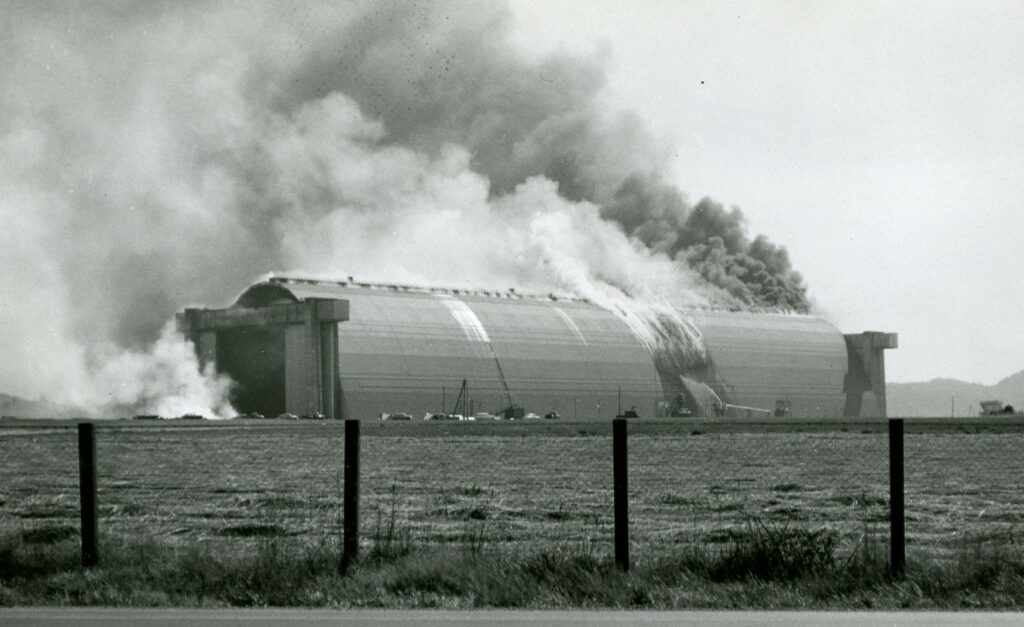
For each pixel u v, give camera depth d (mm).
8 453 123500
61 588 31125
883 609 29109
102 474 88375
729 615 27484
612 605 29609
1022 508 60250
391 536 34969
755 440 157625
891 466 32781
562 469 95375
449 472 91812
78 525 50281
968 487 75312
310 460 108375
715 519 54281
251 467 97500
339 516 53594
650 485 77312
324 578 31344
